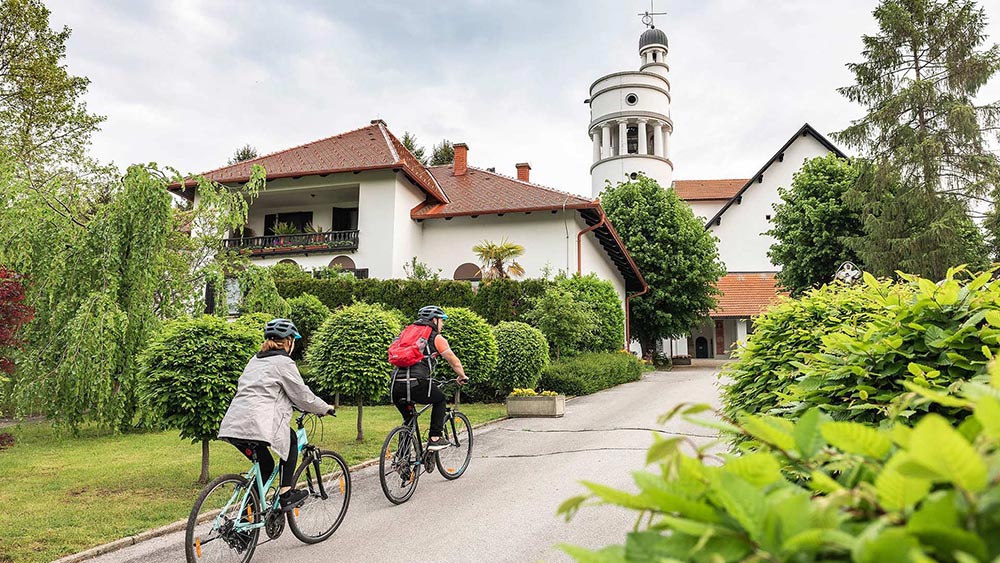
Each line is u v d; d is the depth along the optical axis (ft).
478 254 70.23
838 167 97.30
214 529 14.06
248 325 26.71
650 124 134.51
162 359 22.65
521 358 44.32
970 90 78.23
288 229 83.71
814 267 94.27
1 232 35.01
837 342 9.43
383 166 74.18
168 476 24.34
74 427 33.35
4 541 16.57
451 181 89.66
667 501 3.16
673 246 107.14
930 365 7.79
